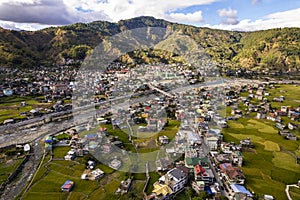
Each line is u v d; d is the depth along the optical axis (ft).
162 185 149.18
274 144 224.94
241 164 184.75
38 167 187.73
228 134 246.06
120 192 150.82
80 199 146.61
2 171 184.75
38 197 149.18
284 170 179.22
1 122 291.58
